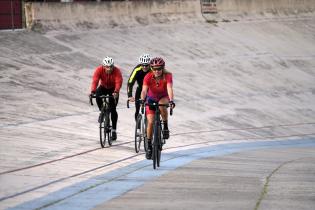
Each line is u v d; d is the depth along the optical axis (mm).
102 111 28297
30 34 53156
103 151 27406
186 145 34156
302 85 58562
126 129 35281
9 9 54844
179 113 42812
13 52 47812
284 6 75875
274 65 61500
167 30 62594
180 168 23531
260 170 23172
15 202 16172
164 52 57375
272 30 70500
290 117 49219
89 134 31844
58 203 15930
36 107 36344
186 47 59750
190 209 14641
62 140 29094
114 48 55250
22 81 41844
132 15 62438
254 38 66875
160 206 15094
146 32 60844
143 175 21391
